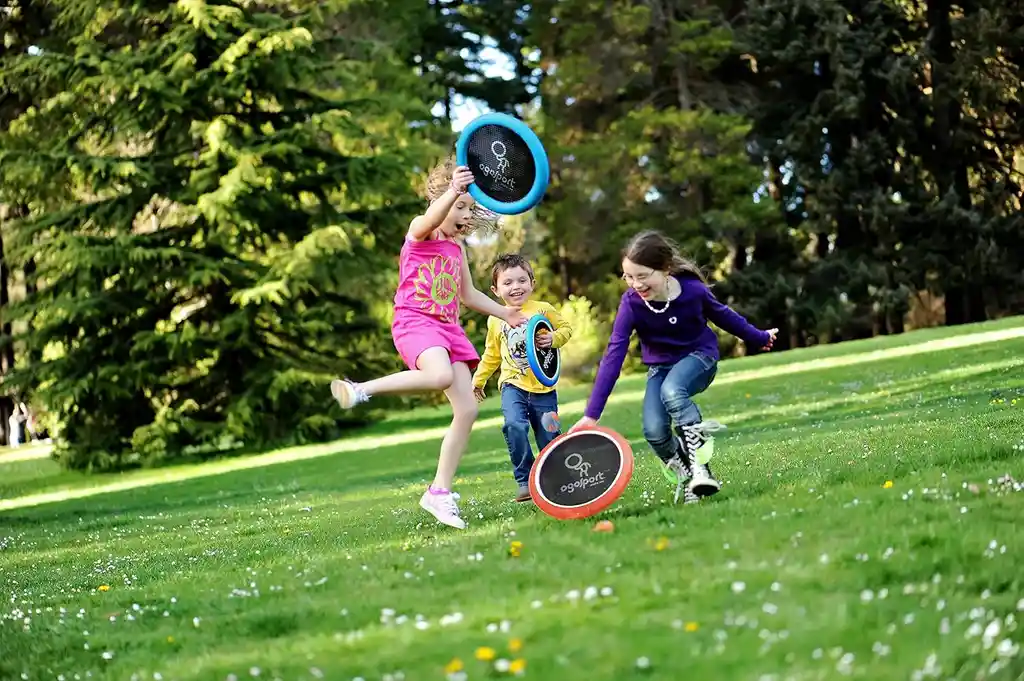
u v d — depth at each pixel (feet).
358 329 79.56
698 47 114.93
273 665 11.98
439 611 13.33
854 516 15.94
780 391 55.01
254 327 74.79
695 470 18.83
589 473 19.01
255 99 75.82
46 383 77.05
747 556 14.12
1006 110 120.47
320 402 75.46
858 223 120.06
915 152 120.98
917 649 10.17
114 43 82.07
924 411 35.06
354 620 13.50
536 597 13.33
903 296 111.45
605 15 116.88
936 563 12.97
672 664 10.32
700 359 19.38
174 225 77.05
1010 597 11.65
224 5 73.77
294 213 77.51
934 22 120.67
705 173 112.27
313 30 83.05
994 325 78.59
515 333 24.39
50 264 72.43
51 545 32.09
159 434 70.79
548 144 119.24
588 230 118.32
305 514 32.35
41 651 14.40
